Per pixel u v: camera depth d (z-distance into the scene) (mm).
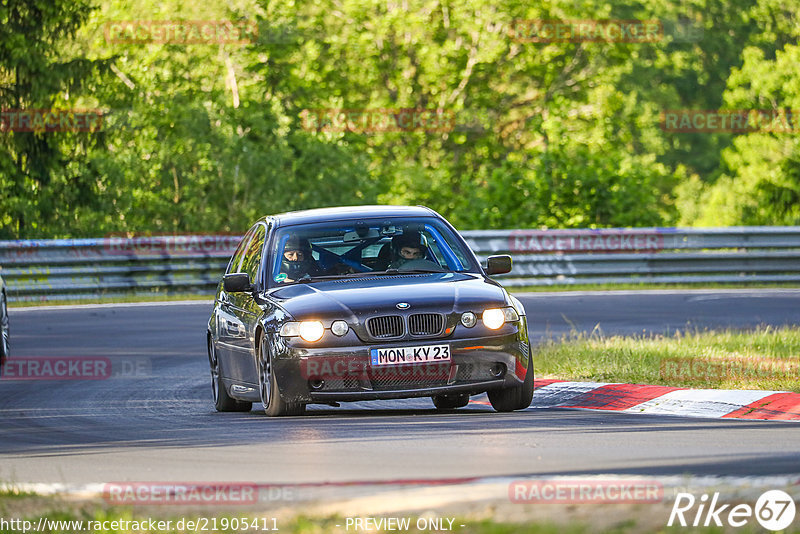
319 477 23156
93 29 146875
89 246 83812
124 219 123562
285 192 126875
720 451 25047
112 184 120562
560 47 176000
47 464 26750
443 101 174875
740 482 20406
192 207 124375
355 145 158250
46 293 81875
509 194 110938
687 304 72562
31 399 41406
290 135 133625
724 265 86562
